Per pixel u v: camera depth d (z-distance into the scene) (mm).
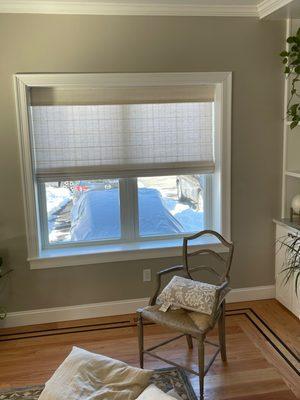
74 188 3262
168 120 3211
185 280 2520
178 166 3277
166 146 3238
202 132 3277
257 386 2340
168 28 2988
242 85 3168
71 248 3283
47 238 3279
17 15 2785
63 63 2896
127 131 3162
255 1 2916
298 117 2945
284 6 2797
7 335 3006
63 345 2848
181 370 2492
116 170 3188
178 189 3414
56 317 3193
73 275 3174
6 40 2803
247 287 3461
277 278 3424
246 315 3223
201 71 3082
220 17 3045
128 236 3389
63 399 1707
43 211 3238
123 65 2975
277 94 3238
